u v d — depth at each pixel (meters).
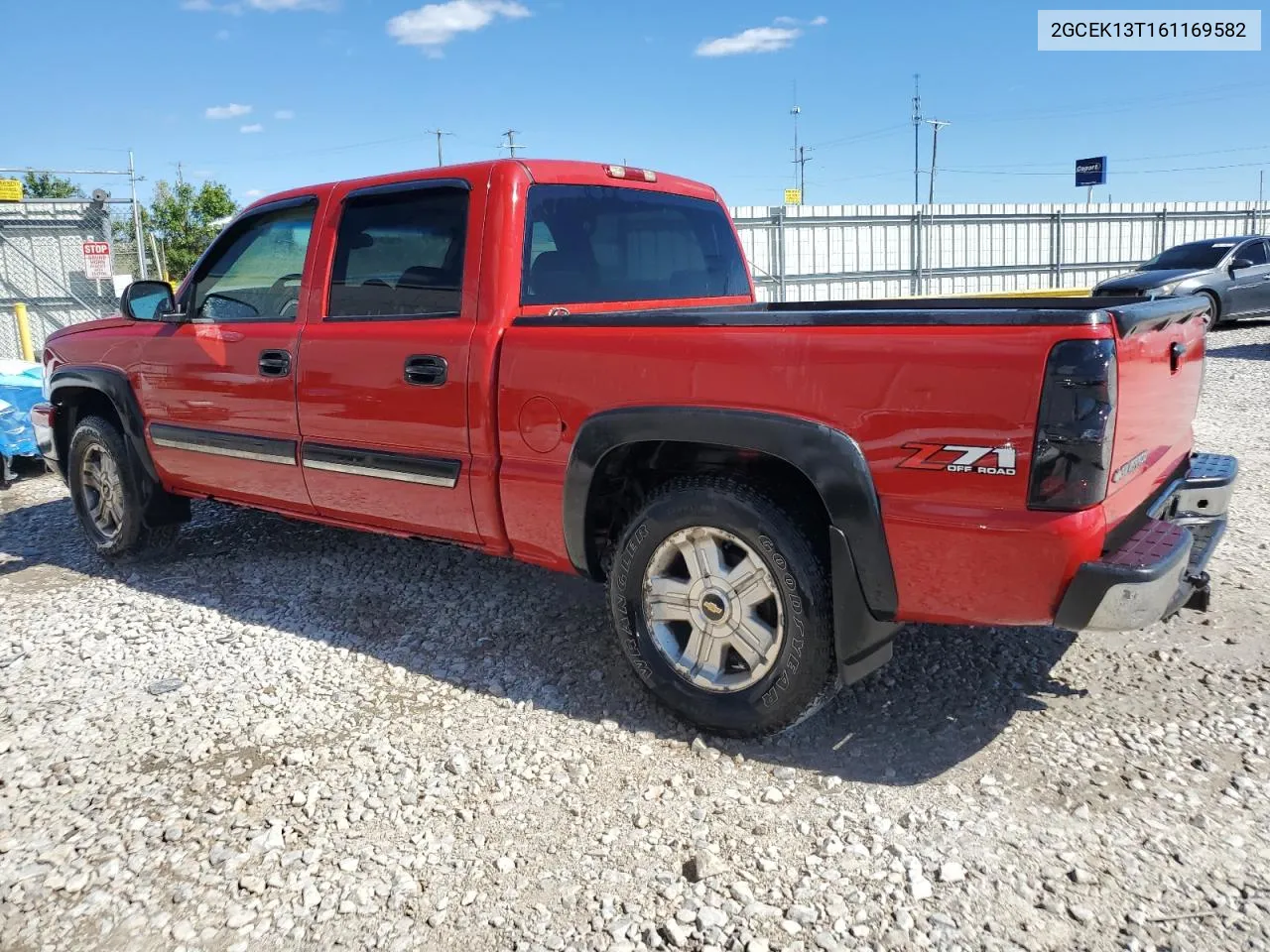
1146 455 2.95
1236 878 2.43
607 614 4.33
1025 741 3.13
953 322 2.62
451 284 3.69
